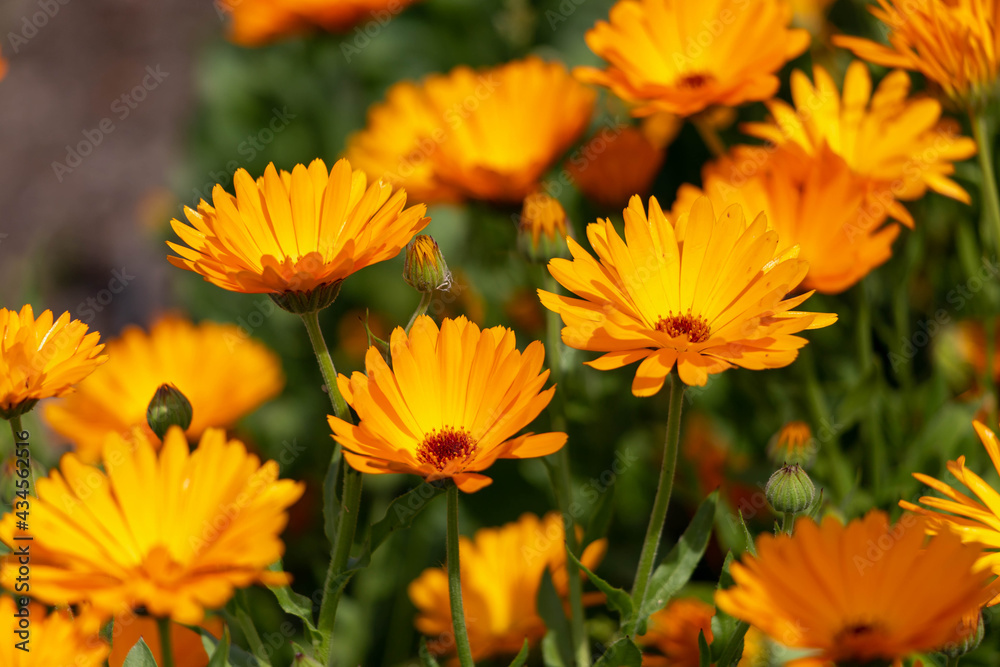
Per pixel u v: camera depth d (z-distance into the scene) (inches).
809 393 38.0
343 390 30.9
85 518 30.1
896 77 37.0
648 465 40.6
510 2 58.9
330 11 51.3
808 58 41.6
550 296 31.3
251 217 31.5
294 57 64.6
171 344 43.5
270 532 29.6
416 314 32.5
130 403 41.8
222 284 31.1
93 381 40.8
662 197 46.0
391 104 46.4
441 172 40.3
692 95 36.7
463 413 31.2
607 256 31.5
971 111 36.0
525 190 40.3
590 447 40.7
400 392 31.1
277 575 29.6
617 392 40.4
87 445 40.0
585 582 38.7
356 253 31.2
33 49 99.0
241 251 31.2
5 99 95.2
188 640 33.5
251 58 66.6
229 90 66.4
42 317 31.5
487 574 38.4
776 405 39.1
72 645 30.8
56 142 91.9
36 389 31.2
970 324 39.2
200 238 31.4
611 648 31.8
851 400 37.3
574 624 34.0
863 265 35.4
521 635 37.8
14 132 93.0
